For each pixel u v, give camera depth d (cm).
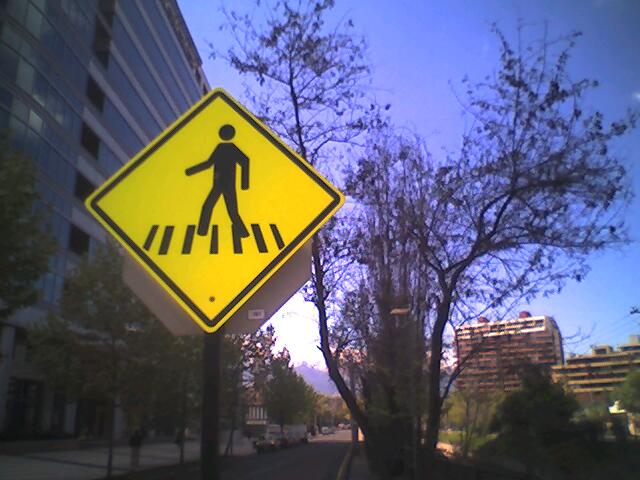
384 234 1193
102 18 4094
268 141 298
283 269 288
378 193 1132
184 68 6106
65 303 1892
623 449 1473
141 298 284
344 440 8312
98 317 1847
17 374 3116
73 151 3597
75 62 3662
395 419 1705
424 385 1359
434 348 1067
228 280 277
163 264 279
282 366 6475
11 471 2119
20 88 3031
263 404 6931
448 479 1555
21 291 1031
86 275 1872
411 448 1759
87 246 3750
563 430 1584
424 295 1288
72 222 3562
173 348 1938
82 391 1883
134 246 281
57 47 3434
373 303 1359
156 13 5241
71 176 3569
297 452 4694
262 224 285
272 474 2488
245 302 279
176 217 286
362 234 1188
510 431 1683
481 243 1028
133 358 1883
